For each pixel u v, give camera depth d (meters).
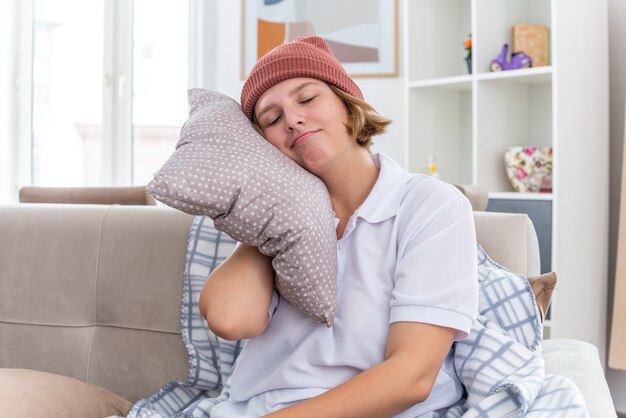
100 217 1.88
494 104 3.26
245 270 1.31
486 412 1.16
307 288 1.25
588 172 3.02
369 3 4.04
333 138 1.33
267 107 1.34
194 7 4.34
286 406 1.30
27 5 4.50
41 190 2.35
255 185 1.22
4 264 1.90
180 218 1.81
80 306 1.84
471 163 3.68
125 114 4.52
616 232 3.21
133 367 1.75
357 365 1.27
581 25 2.99
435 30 3.59
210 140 1.28
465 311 1.21
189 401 1.63
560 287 2.89
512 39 3.31
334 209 1.40
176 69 4.48
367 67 4.06
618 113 3.20
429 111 3.58
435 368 1.20
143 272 1.79
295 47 1.34
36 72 4.55
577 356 1.50
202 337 1.69
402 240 1.30
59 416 1.45
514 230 1.60
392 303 1.24
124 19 4.49
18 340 1.86
